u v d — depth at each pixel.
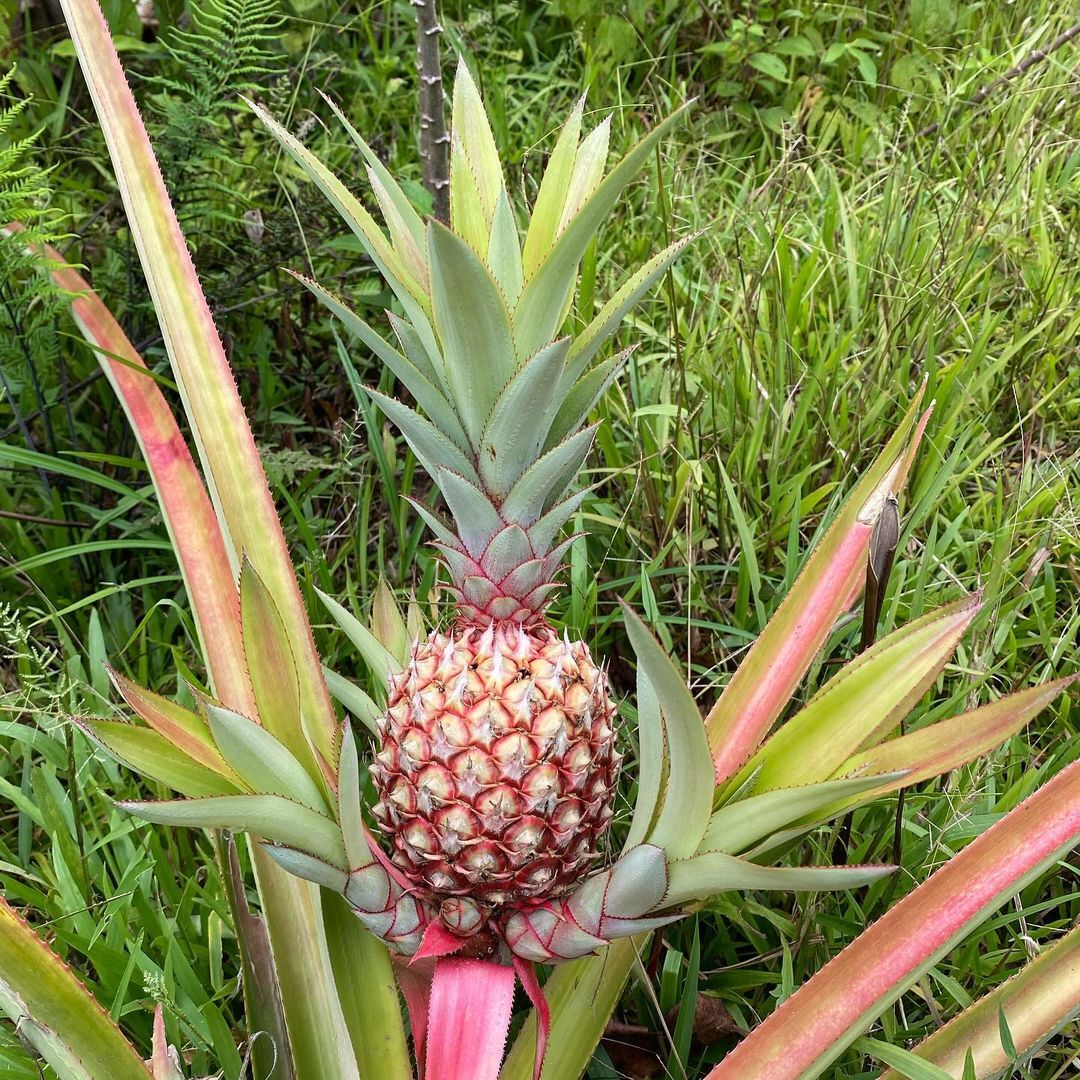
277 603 0.60
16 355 0.90
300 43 1.39
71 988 0.49
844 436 0.96
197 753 0.52
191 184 1.01
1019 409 1.00
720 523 0.91
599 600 0.92
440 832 0.52
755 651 0.61
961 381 1.03
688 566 0.82
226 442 0.61
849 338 1.01
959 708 0.76
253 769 0.50
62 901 0.67
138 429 0.64
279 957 0.54
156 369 1.01
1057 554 0.92
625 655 0.88
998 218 1.16
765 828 0.49
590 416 0.99
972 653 0.78
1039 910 0.67
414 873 0.54
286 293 1.03
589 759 0.53
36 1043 0.48
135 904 0.67
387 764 0.54
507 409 0.53
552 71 1.46
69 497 0.99
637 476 0.88
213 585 0.62
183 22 1.32
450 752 0.51
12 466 0.97
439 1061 0.49
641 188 1.29
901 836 0.66
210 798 0.46
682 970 0.69
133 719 0.77
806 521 0.93
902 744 0.52
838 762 0.53
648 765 0.51
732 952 0.69
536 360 0.51
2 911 0.48
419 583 0.92
